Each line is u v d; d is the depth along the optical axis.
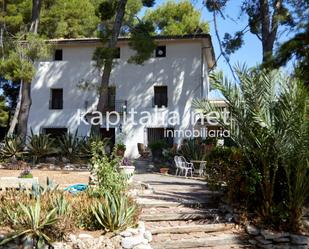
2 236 6.09
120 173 8.68
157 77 24.48
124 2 19.98
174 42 24.39
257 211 7.90
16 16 20.31
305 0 11.51
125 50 24.97
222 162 8.84
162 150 20.69
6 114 30.69
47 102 25.56
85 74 25.33
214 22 17.66
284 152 7.46
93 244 6.27
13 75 17.03
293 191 7.68
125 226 6.84
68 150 18.16
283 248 7.27
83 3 27.70
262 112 7.68
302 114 7.29
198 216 8.15
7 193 7.77
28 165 17.00
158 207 8.64
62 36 27.08
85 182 11.73
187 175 16.27
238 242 7.34
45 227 6.36
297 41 8.00
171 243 6.92
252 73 8.06
